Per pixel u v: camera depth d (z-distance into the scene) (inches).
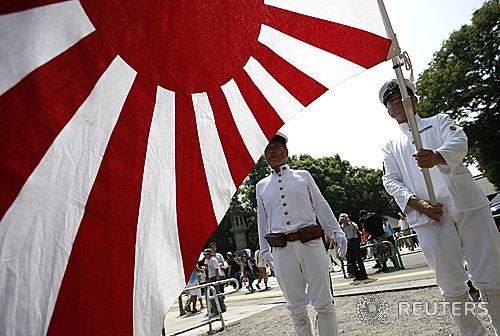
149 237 61.8
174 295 63.0
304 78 95.0
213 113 79.0
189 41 73.9
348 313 221.5
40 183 48.3
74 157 52.4
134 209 59.9
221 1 81.2
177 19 71.2
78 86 53.5
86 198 53.4
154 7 67.4
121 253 57.1
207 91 77.4
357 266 415.8
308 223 132.1
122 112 60.0
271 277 938.1
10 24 47.1
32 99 48.4
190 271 66.7
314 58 95.7
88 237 53.0
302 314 129.5
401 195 115.7
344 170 2223.2
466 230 105.0
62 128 51.2
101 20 58.0
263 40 89.5
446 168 101.3
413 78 101.7
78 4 55.1
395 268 455.2
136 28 63.6
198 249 69.1
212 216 73.8
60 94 51.4
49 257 48.3
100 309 52.9
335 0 96.7
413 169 117.4
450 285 106.0
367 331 168.1
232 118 82.1
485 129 1173.1
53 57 51.0
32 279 46.4
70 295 49.9
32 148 47.9
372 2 97.7
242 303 442.3
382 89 128.6
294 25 93.4
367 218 484.7
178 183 68.7
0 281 43.9
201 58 76.5
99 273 53.6
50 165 49.4
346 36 96.4
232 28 83.0
